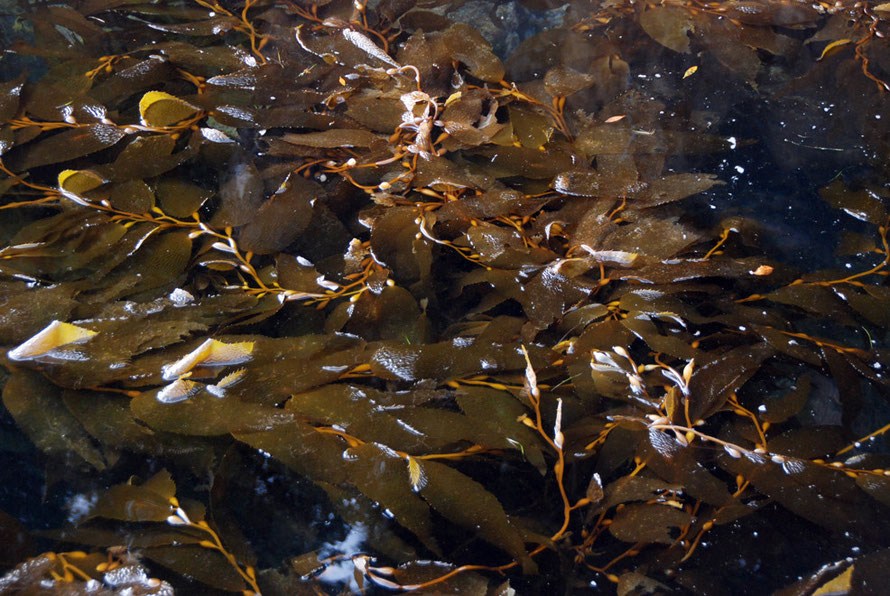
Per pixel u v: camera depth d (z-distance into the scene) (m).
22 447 4.68
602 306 4.84
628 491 4.59
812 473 4.63
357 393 4.66
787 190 5.18
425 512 4.54
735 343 4.83
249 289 4.87
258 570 4.52
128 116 5.22
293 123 5.17
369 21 5.53
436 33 5.53
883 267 4.99
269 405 4.65
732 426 4.71
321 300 4.87
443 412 4.65
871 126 5.33
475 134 5.11
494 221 5.00
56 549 4.53
